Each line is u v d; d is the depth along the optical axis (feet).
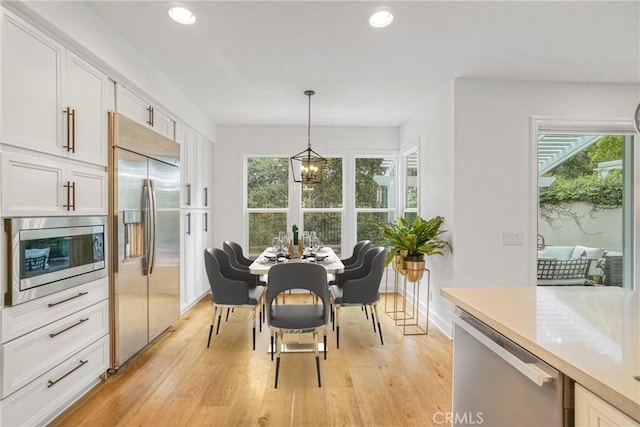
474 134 10.21
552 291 5.01
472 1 6.51
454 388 4.66
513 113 10.30
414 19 7.13
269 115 14.65
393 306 14.08
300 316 7.93
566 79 10.24
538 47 8.31
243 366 8.41
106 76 7.71
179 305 11.35
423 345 9.74
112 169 7.77
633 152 10.94
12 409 5.24
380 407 6.69
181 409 6.60
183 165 12.46
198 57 9.02
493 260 10.22
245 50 8.61
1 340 5.06
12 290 5.15
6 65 5.16
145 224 9.04
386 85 10.93
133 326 8.50
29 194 5.56
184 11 6.89
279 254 11.28
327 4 6.65
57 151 6.18
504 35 7.76
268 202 16.78
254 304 9.52
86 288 6.92
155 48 8.52
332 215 16.81
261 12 6.92
